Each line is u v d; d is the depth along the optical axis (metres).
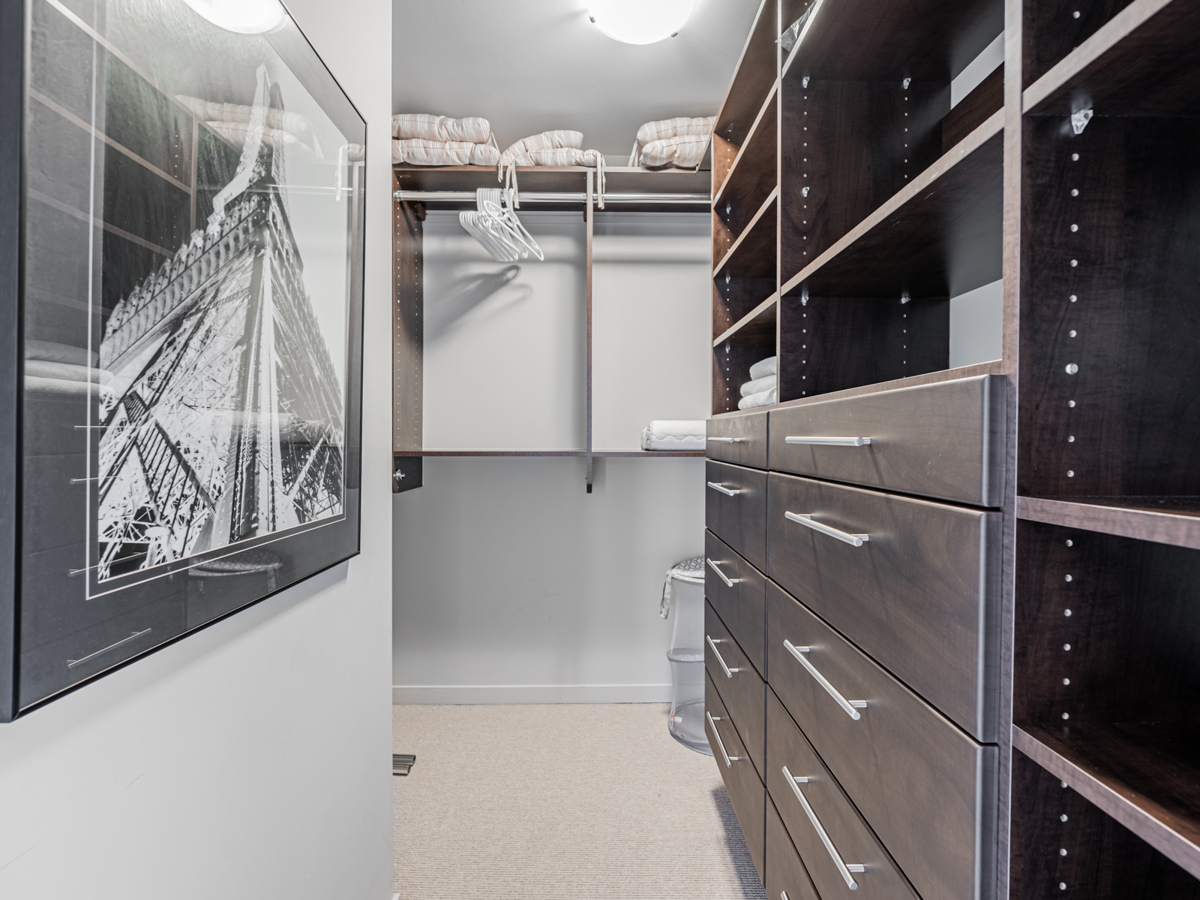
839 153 1.26
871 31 1.09
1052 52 0.60
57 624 0.48
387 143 1.32
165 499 0.60
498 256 2.30
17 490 0.44
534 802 1.87
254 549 0.77
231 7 0.71
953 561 0.65
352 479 1.09
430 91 2.11
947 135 1.25
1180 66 0.51
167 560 0.61
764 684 1.29
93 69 0.51
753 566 1.37
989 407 0.60
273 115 0.81
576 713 2.49
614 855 1.64
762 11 1.33
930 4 1.02
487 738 2.28
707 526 1.87
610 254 2.54
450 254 2.51
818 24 1.07
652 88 2.09
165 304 0.60
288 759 0.92
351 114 1.07
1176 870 0.60
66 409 0.49
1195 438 0.61
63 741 0.53
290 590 0.92
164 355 0.60
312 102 0.92
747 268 1.85
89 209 0.51
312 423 0.93
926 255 1.03
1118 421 0.61
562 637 2.60
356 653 1.17
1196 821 0.45
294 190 0.86
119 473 0.54
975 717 0.61
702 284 2.55
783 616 1.17
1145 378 0.61
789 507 1.14
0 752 0.47
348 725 1.14
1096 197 0.60
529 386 2.53
